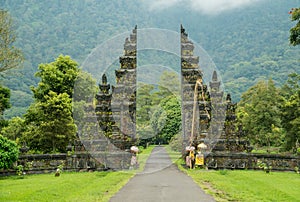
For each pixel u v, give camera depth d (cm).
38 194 1305
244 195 1305
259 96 4728
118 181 1723
